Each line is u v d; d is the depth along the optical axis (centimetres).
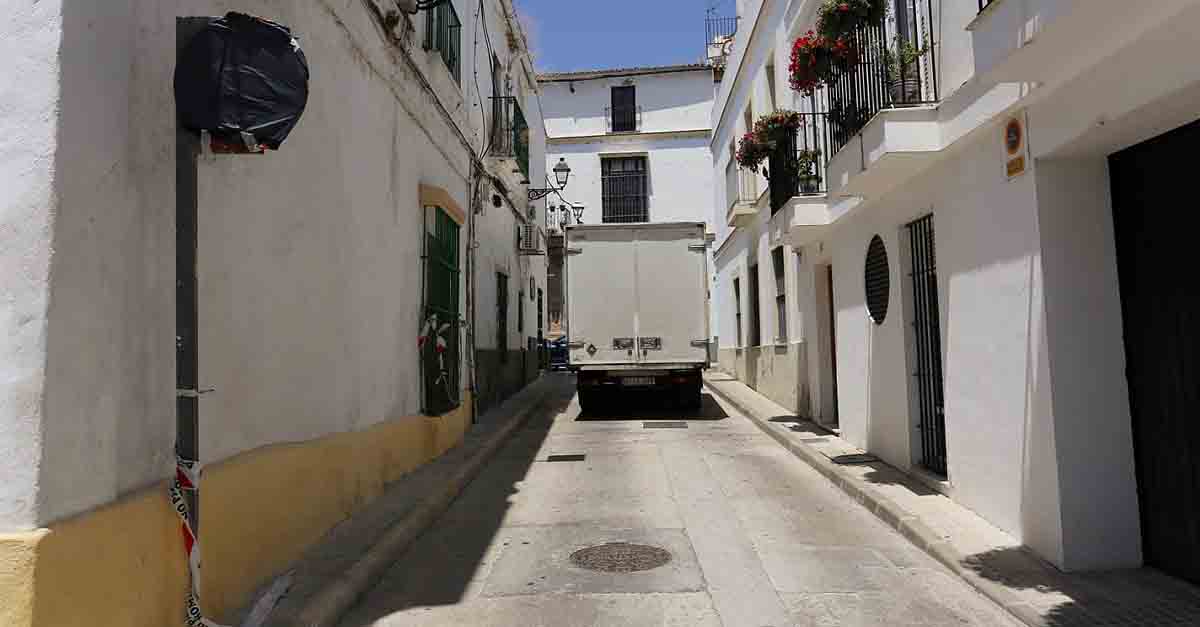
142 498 324
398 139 772
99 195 303
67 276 283
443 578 502
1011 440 519
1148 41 383
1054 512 469
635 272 1346
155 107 348
